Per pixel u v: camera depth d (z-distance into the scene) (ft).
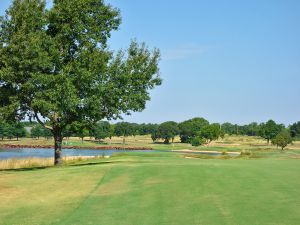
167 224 42.04
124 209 50.11
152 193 58.39
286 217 41.75
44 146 405.80
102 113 107.96
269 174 70.59
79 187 68.23
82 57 101.91
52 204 56.13
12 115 104.99
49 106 96.43
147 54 112.57
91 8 107.55
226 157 142.00
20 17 102.27
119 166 89.40
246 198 51.31
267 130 412.98
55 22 104.99
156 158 131.23
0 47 101.30
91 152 312.09
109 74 105.81
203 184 62.13
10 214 50.88
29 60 97.76
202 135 430.61
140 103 111.55
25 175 86.84
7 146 402.11
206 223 41.34
